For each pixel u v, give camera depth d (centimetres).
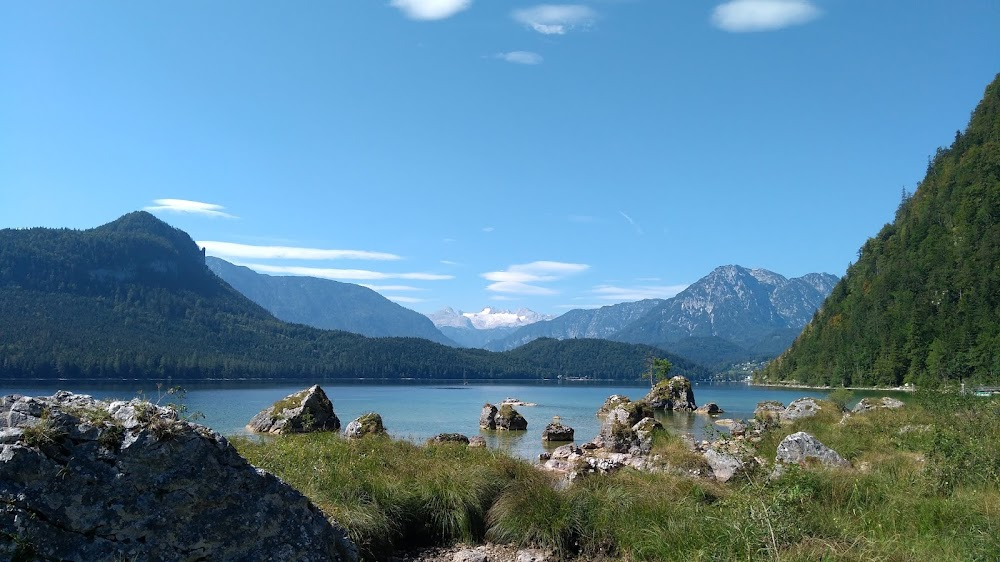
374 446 1429
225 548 615
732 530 873
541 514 1045
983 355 9125
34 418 570
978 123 15388
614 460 1648
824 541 827
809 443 1484
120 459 579
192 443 617
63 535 541
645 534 977
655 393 7362
